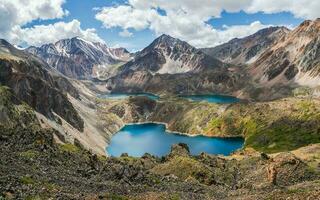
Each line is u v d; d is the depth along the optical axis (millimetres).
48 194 49625
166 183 81500
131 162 116375
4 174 54406
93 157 95312
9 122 179250
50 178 61281
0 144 83375
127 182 74875
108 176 77438
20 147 84250
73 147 116750
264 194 61188
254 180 93312
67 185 59750
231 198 65938
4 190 46031
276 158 98000
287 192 58219
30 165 68000
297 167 92688
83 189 59625
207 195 70625
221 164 122312
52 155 83875
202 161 124750
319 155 131750
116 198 55031
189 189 77125
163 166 105438
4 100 189500
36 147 86812
